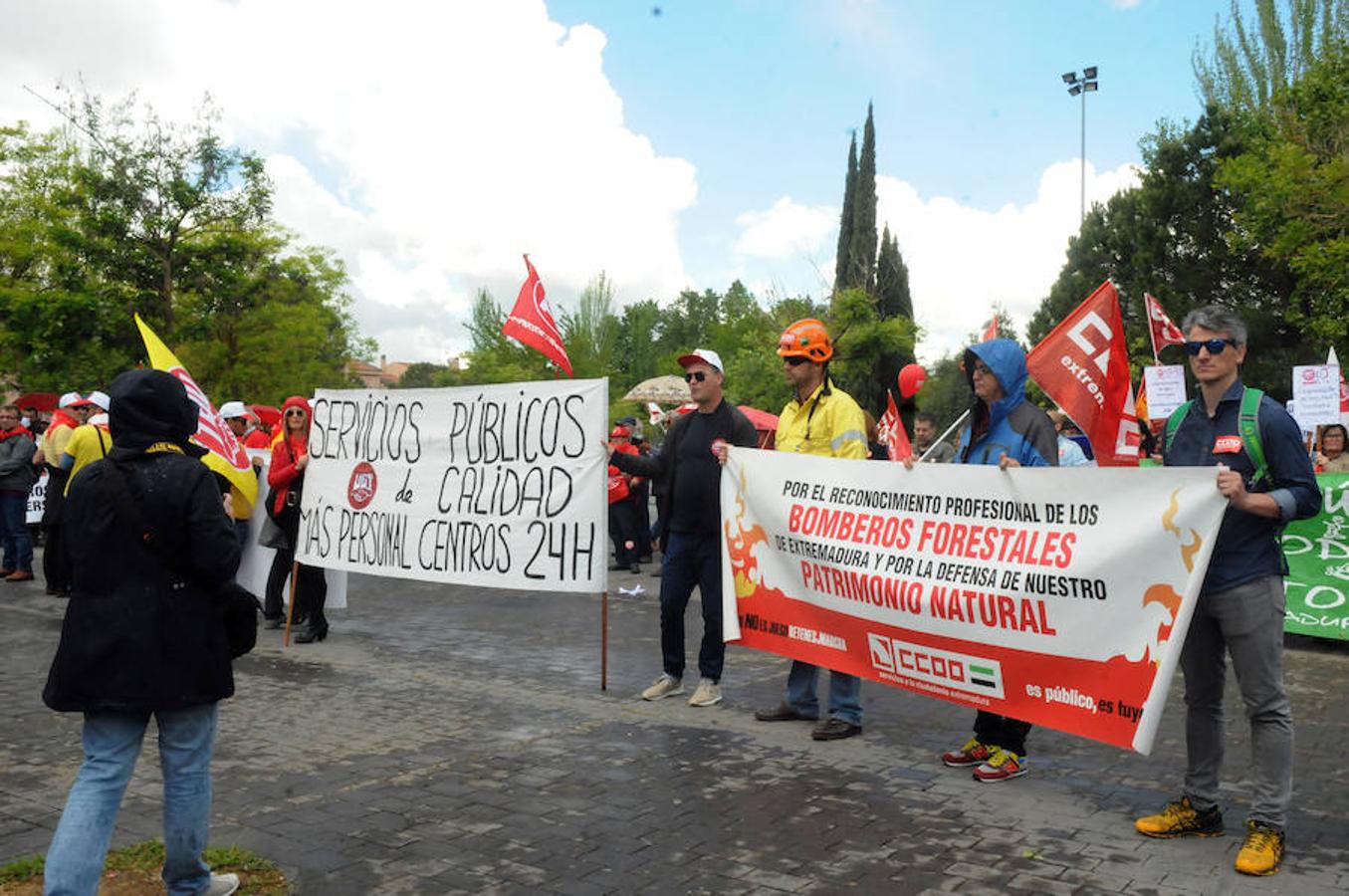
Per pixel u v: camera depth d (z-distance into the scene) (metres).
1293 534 8.56
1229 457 3.97
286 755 5.24
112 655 3.07
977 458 5.03
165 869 3.30
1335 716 6.20
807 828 4.23
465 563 7.26
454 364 55.06
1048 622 4.47
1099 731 4.28
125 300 25.14
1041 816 4.38
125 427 3.22
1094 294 5.84
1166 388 9.66
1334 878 3.73
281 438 8.83
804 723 5.92
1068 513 4.45
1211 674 4.10
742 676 7.18
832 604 5.43
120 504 3.11
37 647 8.15
